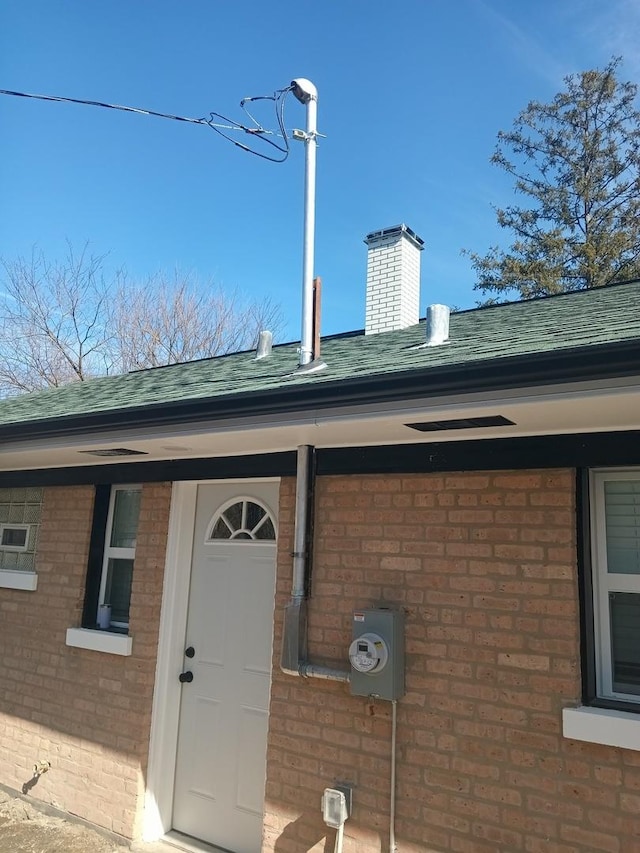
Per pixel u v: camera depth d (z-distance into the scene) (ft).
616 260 76.23
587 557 11.57
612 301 16.55
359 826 12.69
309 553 14.23
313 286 15.99
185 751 16.74
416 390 10.31
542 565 11.66
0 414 20.90
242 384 13.98
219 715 16.33
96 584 19.15
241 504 17.13
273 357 20.51
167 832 16.52
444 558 12.69
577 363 8.84
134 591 17.61
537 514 11.87
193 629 17.21
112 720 17.20
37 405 21.57
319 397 11.31
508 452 12.26
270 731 14.25
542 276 76.28
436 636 12.49
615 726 10.41
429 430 12.25
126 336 72.79
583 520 11.67
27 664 19.69
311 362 14.58
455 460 12.80
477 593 12.21
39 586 19.99
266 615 16.03
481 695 11.84
